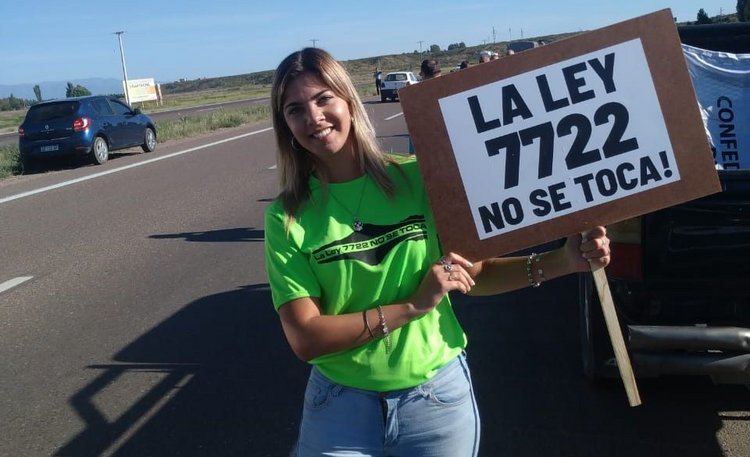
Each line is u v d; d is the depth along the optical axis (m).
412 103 2.31
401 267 2.28
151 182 15.02
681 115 2.31
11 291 7.60
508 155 2.31
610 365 4.30
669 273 3.76
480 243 2.33
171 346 5.78
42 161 18.80
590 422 4.30
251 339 5.84
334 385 2.35
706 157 2.32
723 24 5.65
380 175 2.31
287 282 2.26
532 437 4.16
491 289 2.55
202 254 8.75
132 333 6.12
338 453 2.33
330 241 2.25
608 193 2.34
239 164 17.14
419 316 2.26
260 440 4.26
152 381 5.14
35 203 13.12
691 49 5.39
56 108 18.50
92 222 11.08
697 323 3.86
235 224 10.37
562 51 2.30
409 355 2.29
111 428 4.49
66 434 4.44
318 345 2.24
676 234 3.72
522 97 2.31
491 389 4.79
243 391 4.91
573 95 2.31
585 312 4.50
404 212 2.32
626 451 3.98
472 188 2.32
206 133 27.77
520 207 2.33
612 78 2.31
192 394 4.90
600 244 2.35
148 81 65.50
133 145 20.61
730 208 3.61
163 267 8.23
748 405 4.41
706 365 3.69
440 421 2.35
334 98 2.26
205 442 4.26
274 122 2.34
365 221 2.29
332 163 2.32
